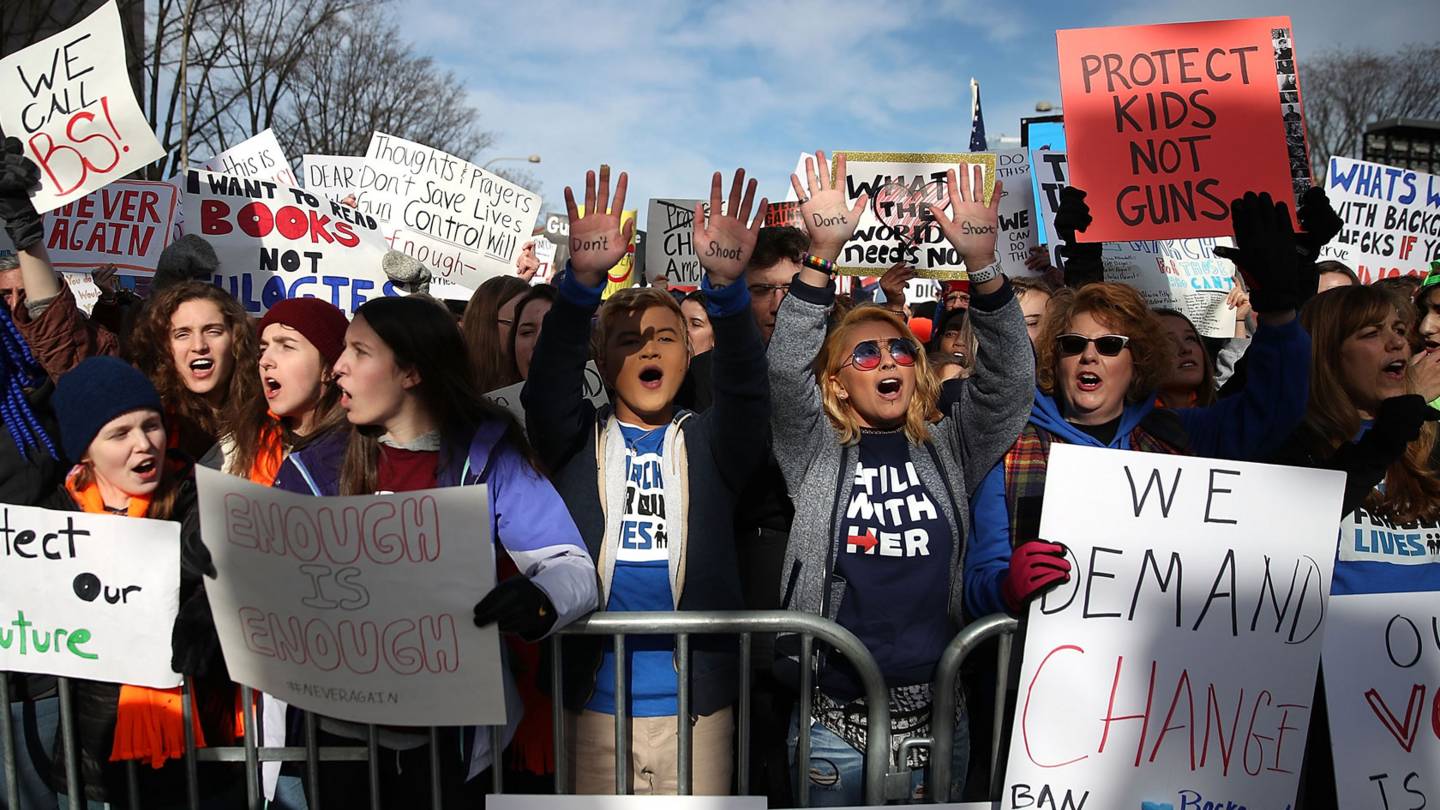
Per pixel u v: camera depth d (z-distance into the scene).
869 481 2.62
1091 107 3.57
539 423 2.64
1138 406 2.63
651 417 2.73
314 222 5.67
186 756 2.39
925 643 2.54
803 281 2.57
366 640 2.18
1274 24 3.47
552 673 2.41
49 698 2.54
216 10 18.08
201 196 5.51
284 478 2.44
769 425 2.66
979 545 2.55
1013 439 2.56
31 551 2.36
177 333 3.05
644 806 2.29
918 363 2.71
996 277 2.50
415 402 2.38
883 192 4.16
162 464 2.46
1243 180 3.46
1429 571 2.55
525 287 4.13
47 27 15.17
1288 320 2.43
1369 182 6.02
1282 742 2.29
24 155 3.25
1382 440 2.34
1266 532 2.28
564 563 2.26
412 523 2.12
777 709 2.89
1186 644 2.28
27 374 2.68
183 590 2.37
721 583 2.62
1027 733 2.29
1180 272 5.93
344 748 2.36
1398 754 2.46
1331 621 2.46
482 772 2.51
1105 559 2.28
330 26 21.47
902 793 2.46
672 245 6.78
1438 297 3.51
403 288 5.69
